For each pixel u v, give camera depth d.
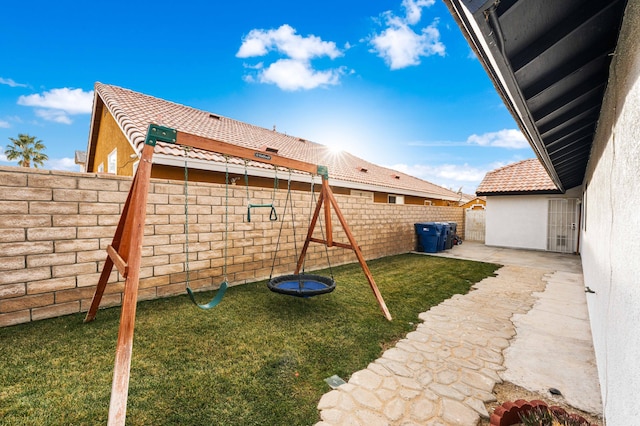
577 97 2.32
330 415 2.04
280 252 5.82
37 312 3.29
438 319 3.89
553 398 2.33
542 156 4.14
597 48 1.77
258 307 4.05
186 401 2.10
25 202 3.19
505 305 4.56
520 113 2.32
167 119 7.96
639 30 1.22
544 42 1.52
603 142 2.59
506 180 12.56
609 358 1.92
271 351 2.85
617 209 1.82
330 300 4.47
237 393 2.22
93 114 10.03
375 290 3.94
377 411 2.10
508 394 2.37
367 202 8.25
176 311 3.77
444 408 2.15
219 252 4.88
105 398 2.10
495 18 1.23
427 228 10.35
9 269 3.12
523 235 11.66
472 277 6.46
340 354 2.86
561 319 3.98
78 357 2.60
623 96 1.59
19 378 2.28
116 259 2.62
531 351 3.07
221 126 9.90
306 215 6.34
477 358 2.90
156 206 4.17
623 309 1.55
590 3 1.35
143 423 1.88
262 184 7.54
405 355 2.91
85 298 3.60
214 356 2.72
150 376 2.37
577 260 8.99
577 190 10.52
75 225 3.51
